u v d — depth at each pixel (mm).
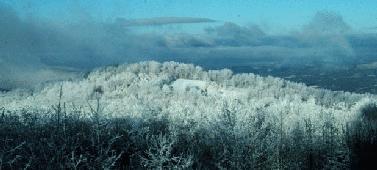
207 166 9258
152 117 13898
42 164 8141
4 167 7789
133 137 10359
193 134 11398
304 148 10320
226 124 10289
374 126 12453
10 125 10578
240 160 9031
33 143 8617
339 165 9516
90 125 10438
